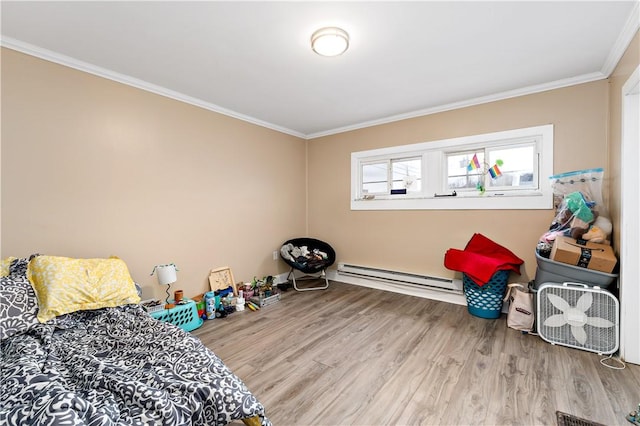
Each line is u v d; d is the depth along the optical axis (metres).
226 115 3.36
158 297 2.73
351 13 1.68
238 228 3.50
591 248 2.12
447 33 1.88
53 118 2.12
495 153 3.04
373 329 2.55
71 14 1.68
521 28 1.83
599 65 2.32
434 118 3.32
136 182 2.58
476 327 2.57
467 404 1.56
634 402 1.55
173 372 1.23
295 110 3.39
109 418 0.90
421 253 3.46
